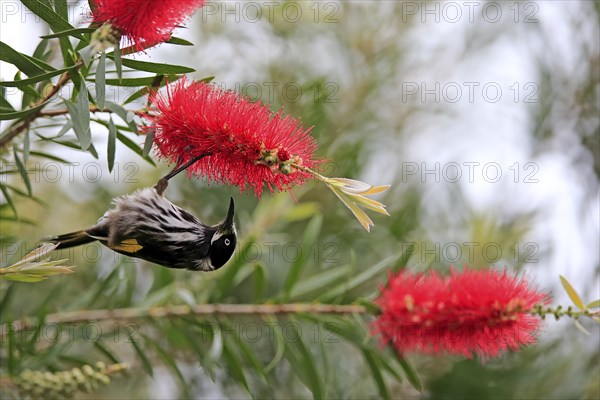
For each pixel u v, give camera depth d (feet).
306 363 23.16
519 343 19.90
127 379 27.81
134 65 17.52
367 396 28.02
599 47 31.04
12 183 28.45
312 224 23.93
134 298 27.71
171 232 24.71
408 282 19.94
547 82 30.99
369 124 30.30
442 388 27.68
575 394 26.76
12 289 21.52
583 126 31.01
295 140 18.84
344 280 27.25
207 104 19.01
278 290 28.19
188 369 29.09
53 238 24.22
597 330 27.96
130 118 19.38
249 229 27.43
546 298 19.38
